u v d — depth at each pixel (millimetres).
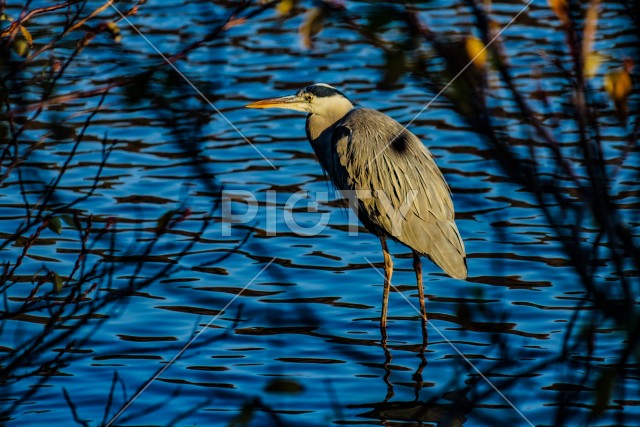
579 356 9922
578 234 4027
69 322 11281
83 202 15375
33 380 9828
